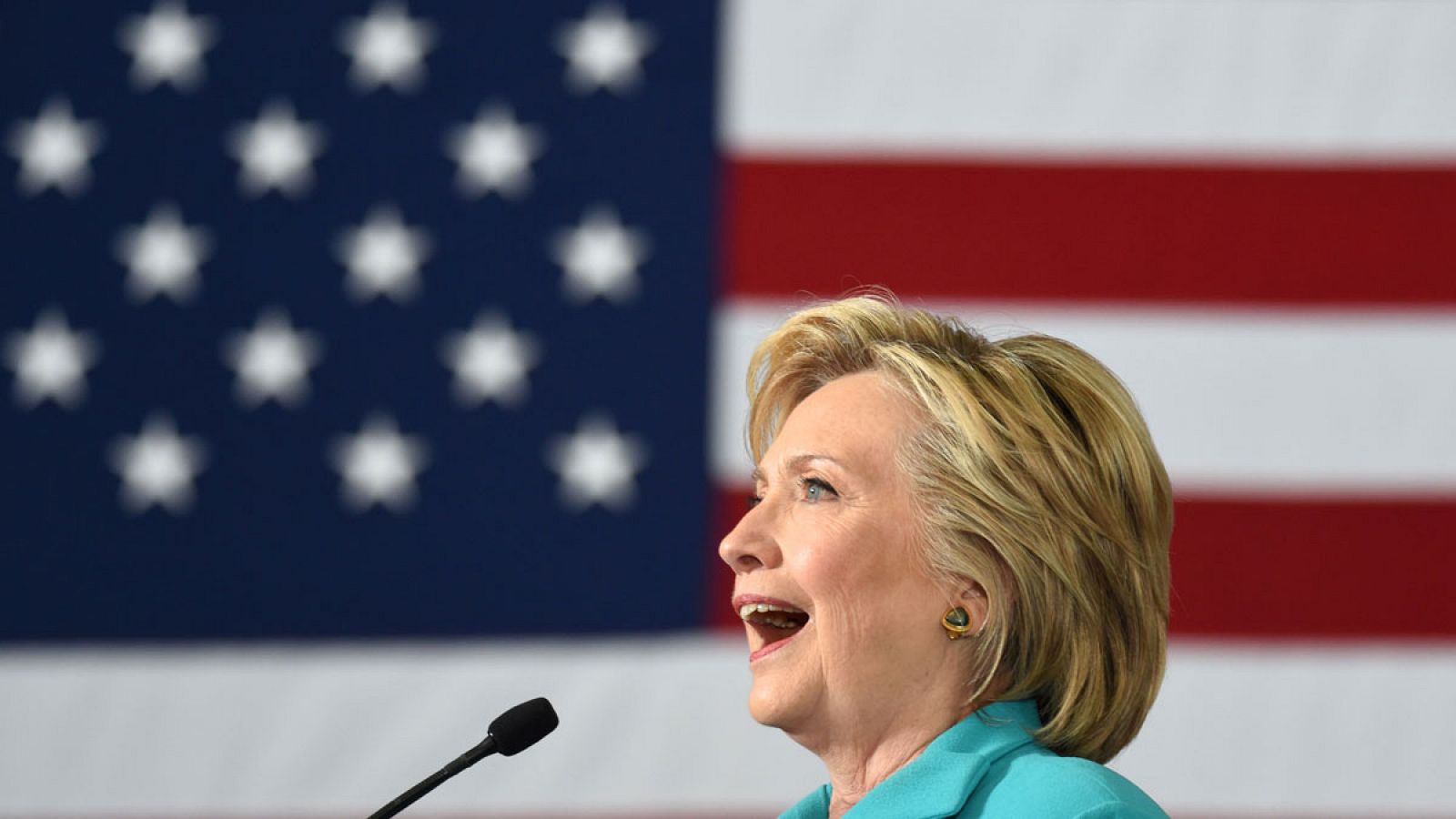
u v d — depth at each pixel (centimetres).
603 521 1028
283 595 1029
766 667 445
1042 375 455
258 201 1064
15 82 1078
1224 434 1007
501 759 1012
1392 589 994
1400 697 990
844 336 483
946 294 1023
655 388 1036
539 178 1059
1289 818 988
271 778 1016
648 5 1071
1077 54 1040
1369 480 1001
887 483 440
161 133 1073
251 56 1081
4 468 1039
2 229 1061
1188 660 997
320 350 1048
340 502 1035
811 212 1041
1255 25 1038
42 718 1020
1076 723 429
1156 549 446
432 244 1056
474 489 1033
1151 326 1014
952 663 436
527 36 1076
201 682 1024
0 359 1048
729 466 1028
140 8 1088
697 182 1050
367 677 1023
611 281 1045
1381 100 1029
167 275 1058
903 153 1040
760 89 1053
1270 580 998
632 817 1006
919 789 411
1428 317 1007
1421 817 982
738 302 1038
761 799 1005
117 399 1046
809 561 436
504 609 1024
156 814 1012
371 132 1070
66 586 1030
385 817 492
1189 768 992
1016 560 428
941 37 1048
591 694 1016
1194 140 1031
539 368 1041
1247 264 1017
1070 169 1032
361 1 1086
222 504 1036
